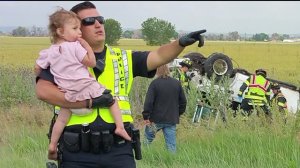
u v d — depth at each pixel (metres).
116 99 3.84
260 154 7.47
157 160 8.05
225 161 7.50
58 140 3.81
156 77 8.96
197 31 3.71
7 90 14.11
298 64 35.41
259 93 11.84
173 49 3.83
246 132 8.62
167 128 8.89
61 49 3.68
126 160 3.81
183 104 9.05
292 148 7.61
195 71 13.11
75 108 3.68
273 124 8.75
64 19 3.72
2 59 27.86
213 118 10.59
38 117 12.02
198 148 8.24
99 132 3.70
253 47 57.56
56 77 3.70
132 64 3.97
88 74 3.72
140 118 12.52
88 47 3.73
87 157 3.73
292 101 12.87
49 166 4.01
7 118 11.73
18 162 7.68
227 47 56.97
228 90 11.20
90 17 3.87
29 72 16.11
